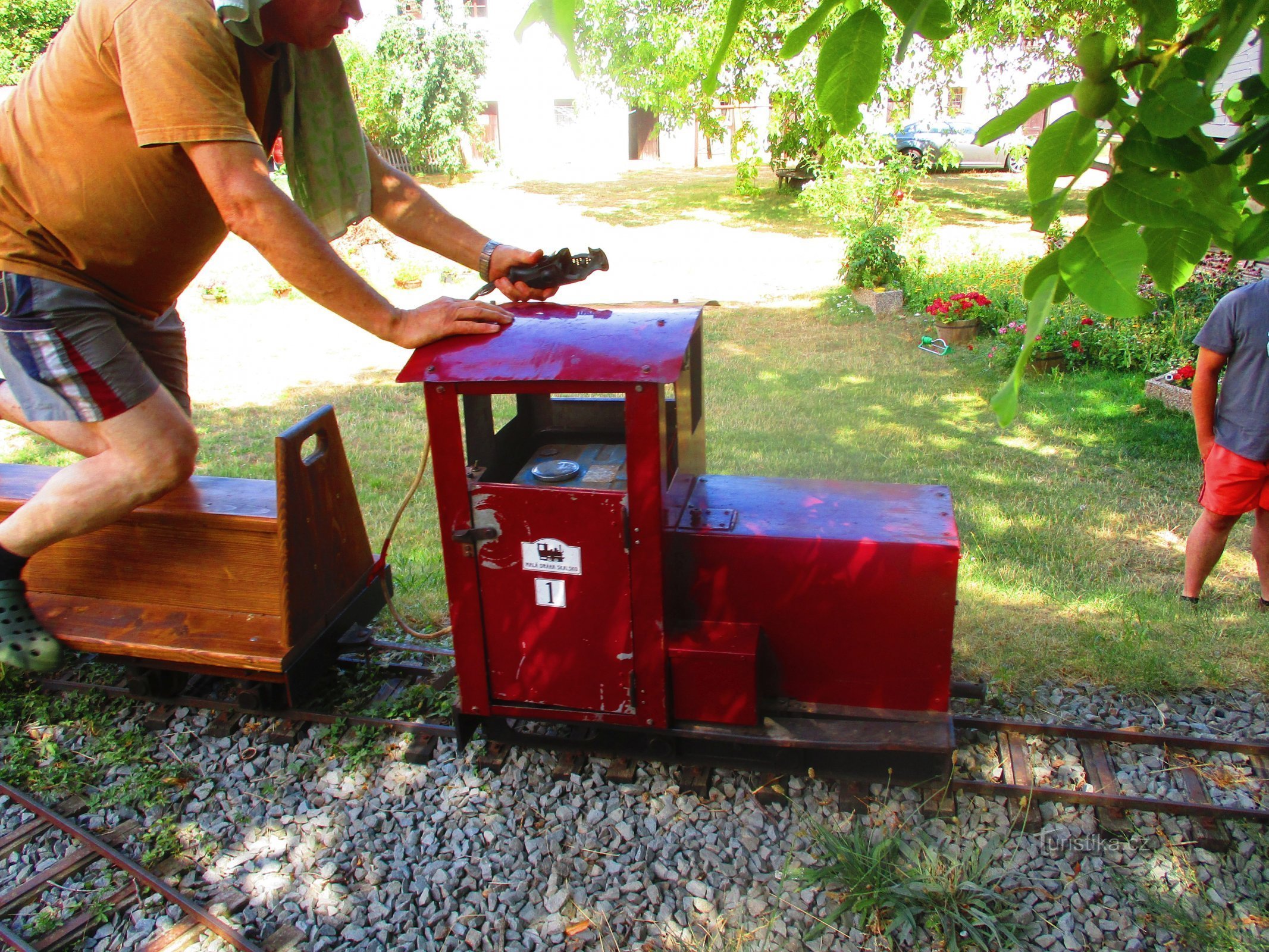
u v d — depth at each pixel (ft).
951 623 9.75
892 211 40.60
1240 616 13.56
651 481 9.09
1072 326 26.50
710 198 64.75
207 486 12.60
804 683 10.37
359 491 19.40
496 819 10.39
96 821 10.59
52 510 10.59
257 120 9.94
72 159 9.02
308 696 12.59
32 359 9.75
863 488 11.25
